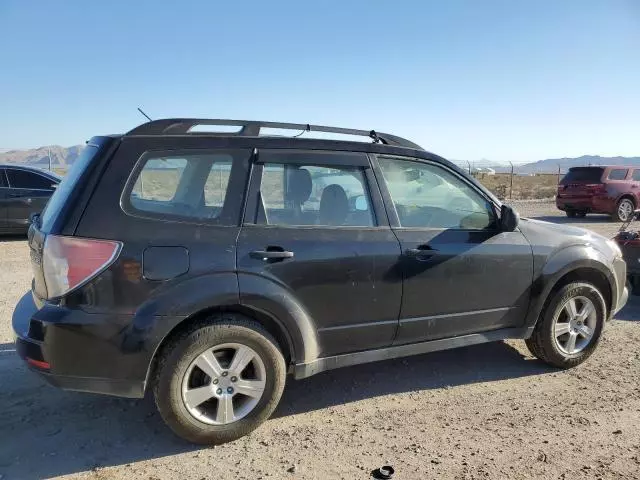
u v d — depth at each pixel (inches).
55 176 456.1
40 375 123.3
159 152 131.6
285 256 135.1
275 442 133.6
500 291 166.9
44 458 125.0
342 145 151.6
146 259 123.0
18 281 295.4
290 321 136.0
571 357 180.9
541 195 1142.3
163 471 120.6
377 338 150.9
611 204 651.5
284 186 143.3
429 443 133.1
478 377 175.5
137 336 121.2
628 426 141.9
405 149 160.6
